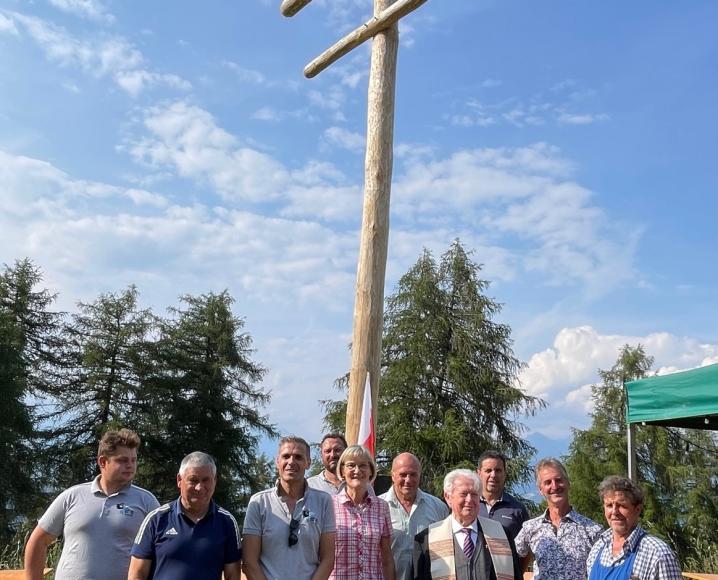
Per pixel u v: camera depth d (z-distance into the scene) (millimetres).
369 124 6348
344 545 4066
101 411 27047
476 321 21797
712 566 9773
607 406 23125
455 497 3982
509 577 3896
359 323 5977
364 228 6168
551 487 4293
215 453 27219
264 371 30047
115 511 3955
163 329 29141
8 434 22797
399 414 20453
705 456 21406
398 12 6160
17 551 9906
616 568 3688
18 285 28359
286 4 6980
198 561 3578
